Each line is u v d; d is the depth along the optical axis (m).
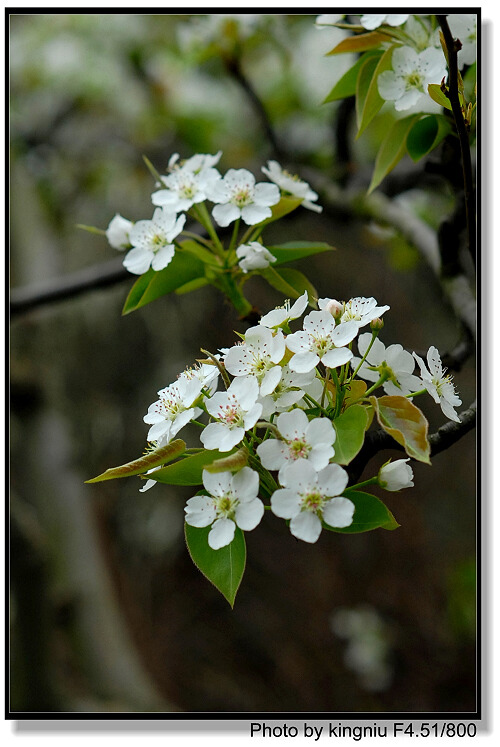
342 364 0.95
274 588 3.19
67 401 2.63
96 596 1.84
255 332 0.97
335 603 3.08
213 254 1.12
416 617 2.93
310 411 0.97
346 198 1.39
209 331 2.83
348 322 0.96
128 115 2.01
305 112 1.83
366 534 3.11
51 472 1.88
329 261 2.73
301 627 3.09
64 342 2.63
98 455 2.77
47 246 2.02
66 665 1.79
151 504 2.98
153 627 3.03
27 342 1.98
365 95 1.10
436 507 3.03
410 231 1.28
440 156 1.13
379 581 3.04
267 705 2.97
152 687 1.96
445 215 1.16
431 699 2.80
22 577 1.75
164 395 0.99
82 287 1.46
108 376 2.78
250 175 1.09
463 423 0.99
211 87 1.89
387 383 0.98
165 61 1.89
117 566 2.72
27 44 1.93
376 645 2.90
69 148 2.13
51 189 2.15
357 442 0.94
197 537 0.96
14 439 1.87
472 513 2.99
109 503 2.84
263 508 0.94
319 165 1.73
